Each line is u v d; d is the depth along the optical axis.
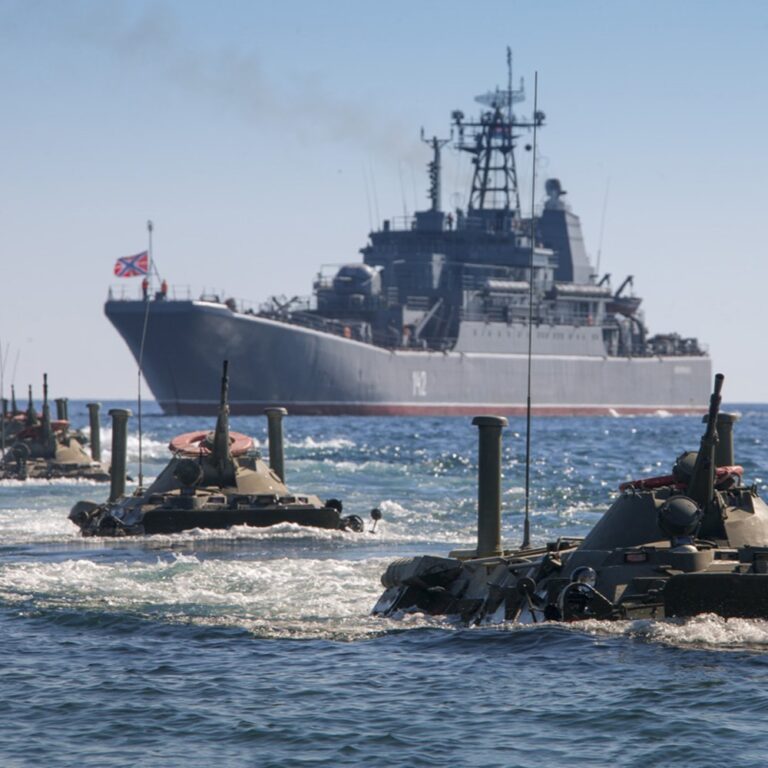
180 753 45.28
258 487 116.00
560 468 199.62
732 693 50.72
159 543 104.81
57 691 53.59
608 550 65.94
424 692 52.59
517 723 48.00
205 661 58.78
